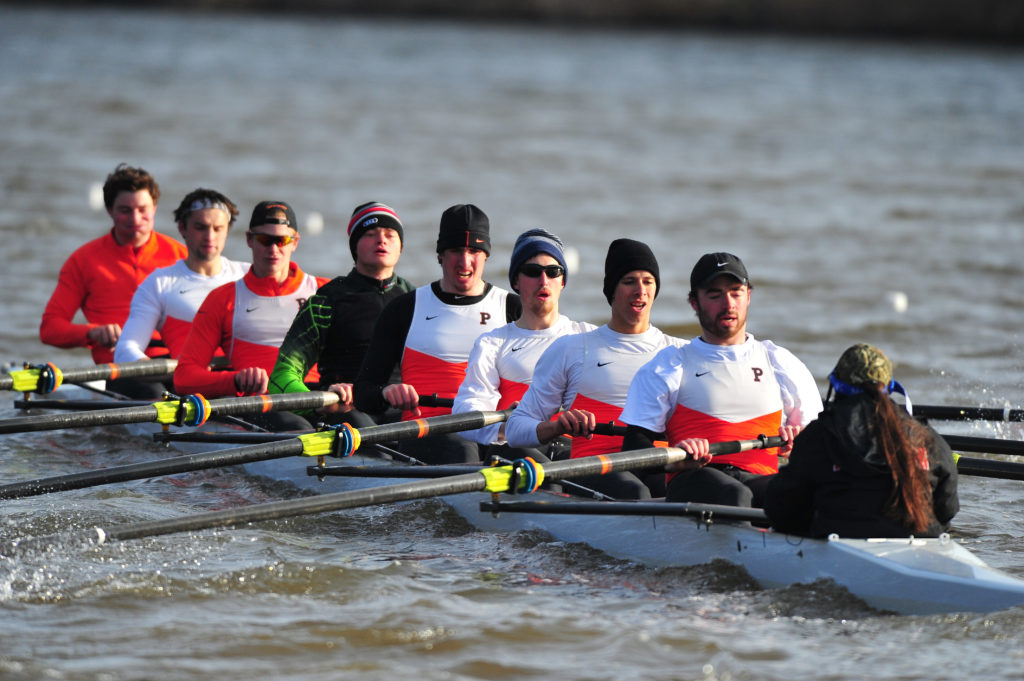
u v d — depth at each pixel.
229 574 26.98
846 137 129.25
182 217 42.44
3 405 45.19
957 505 25.00
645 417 29.14
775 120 140.75
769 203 94.06
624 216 87.75
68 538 29.64
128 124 124.44
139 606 25.16
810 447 24.88
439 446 33.50
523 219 85.81
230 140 117.75
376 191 95.38
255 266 38.97
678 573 26.97
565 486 31.28
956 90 169.50
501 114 142.25
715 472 28.25
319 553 29.45
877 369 24.25
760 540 26.16
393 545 30.20
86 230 77.31
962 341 56.31
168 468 29.61
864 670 21.97
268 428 36.53
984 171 109.94
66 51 188.50
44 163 100.94
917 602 23.75
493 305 35.66
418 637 23.73
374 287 37.25
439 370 35.03
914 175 107.44
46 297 61.41
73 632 23.75
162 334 42.69
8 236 74.75
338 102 147.38
